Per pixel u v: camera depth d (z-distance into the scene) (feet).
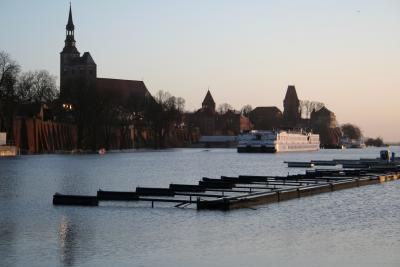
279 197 231.50
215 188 283.59
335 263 127.03
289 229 166.40
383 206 216.33
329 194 257.34
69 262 128.06
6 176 381.81
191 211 200.03
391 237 154.61
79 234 158.92
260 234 158.92
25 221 179.52
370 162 550.36
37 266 124.77
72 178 371.56
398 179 362.12
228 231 163.22
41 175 394.11
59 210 202.59
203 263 127.03
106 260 129.70
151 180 369.09
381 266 124.67
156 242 148.56
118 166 536.42
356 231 163.32
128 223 175.94
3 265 125.59
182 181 362.94
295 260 129.70
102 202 222.89
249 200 212.84
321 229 166.50
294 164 571.69
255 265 125.39
